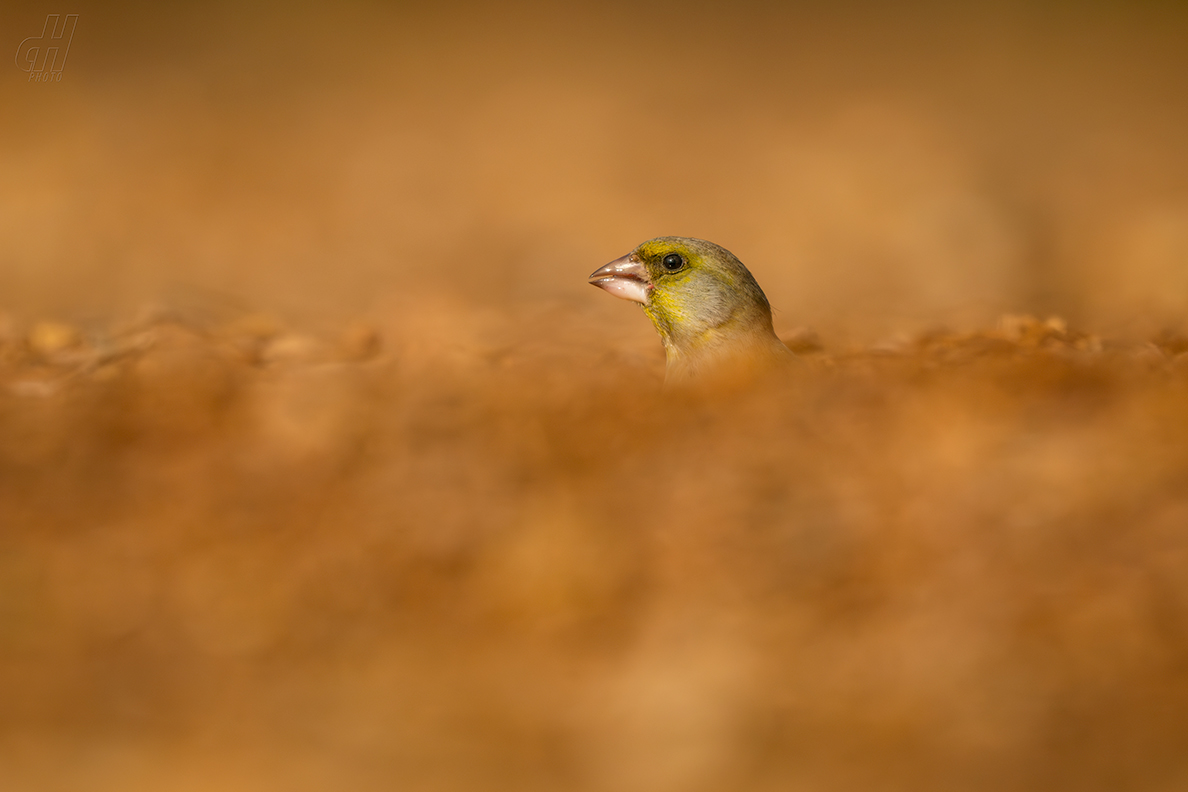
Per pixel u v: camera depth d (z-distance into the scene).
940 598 3.81
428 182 6.62
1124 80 9.84
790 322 4.09
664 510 3.84
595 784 3.77
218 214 5.86
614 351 3.99
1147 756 3.77
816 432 3.87
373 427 3.89
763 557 3.83
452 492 3.86
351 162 7.08
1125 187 6.09
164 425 3.90
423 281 4.78
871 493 3.84
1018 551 3.82
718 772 3.77
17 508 3.86
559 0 13.96
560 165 7.05
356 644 3.81
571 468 3.87
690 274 3.90
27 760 3.78
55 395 3.93
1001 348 3.94
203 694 3.79
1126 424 3.87
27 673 3.80
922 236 5.18
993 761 3.77
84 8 11.06
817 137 7.69
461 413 3.90
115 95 8.62
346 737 3.78
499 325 4.09
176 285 4.56
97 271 4.86
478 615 3.82
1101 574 3.81
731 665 3.79
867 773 3.77
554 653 3.80
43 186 6.25
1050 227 5.29
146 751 3.78
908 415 3.88
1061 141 7.46
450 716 3.79
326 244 5.44
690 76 10.33
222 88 9.12
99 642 3.81
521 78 10.20
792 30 12.62
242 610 3.82
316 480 3.87
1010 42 11.59
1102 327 4.03
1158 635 3.79
